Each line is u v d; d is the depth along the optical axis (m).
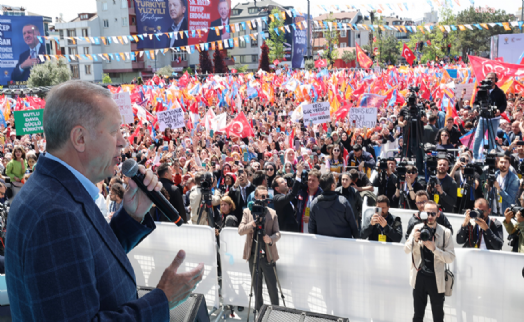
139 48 69.88
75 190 1.28
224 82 26.48
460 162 7.07
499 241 4.98
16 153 9.39
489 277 4.41
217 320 5.27
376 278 4.80
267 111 22.72
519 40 26.22
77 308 1.15
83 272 1.18
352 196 6.40
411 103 8.25
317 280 5.07
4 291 3.49
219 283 6.25
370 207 5.81
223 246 5.55
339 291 4.97
